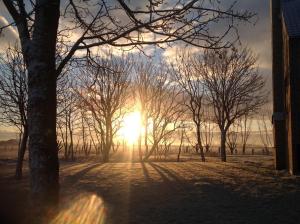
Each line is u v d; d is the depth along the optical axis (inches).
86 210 490.9
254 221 446.3
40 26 238.5
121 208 508.1
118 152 2186.3
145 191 628.4
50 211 230.5
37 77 235.6
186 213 484.1
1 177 793.6
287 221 446.9
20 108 795.4
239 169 937.5
